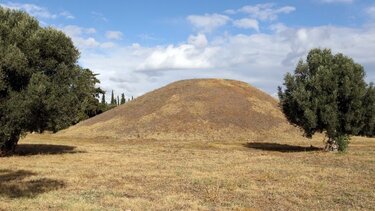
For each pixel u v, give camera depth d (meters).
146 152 30.70
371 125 30.06
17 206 11.53
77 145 37.91
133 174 18.34
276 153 30.41
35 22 21.83
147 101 63.97
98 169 20.02
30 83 15.07
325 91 29.78
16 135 24.08
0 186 14.74
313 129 31.05
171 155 28.23
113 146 37.12
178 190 14.66
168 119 54.97
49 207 11.55
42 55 22.34
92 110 79.94
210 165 22.00
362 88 29.42
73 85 25.56
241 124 53.84
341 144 30.61
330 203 12.70
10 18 20.11
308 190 14.62
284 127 54.66
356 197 13.48
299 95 30.00
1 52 13.12
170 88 67.75
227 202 12.70
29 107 15.25
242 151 32.81
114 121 58.19
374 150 32.50
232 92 64.06
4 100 14.02
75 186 15.16
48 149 32.50
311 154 28.73
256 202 12.79
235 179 16.98
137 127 53.72
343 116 29.72
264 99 64.88
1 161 23.33
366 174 18.31
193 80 70.50
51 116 23.81
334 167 20.89
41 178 16.91
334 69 29.95
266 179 16.97
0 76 12.93
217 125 53.03
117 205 12.06
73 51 24.83
